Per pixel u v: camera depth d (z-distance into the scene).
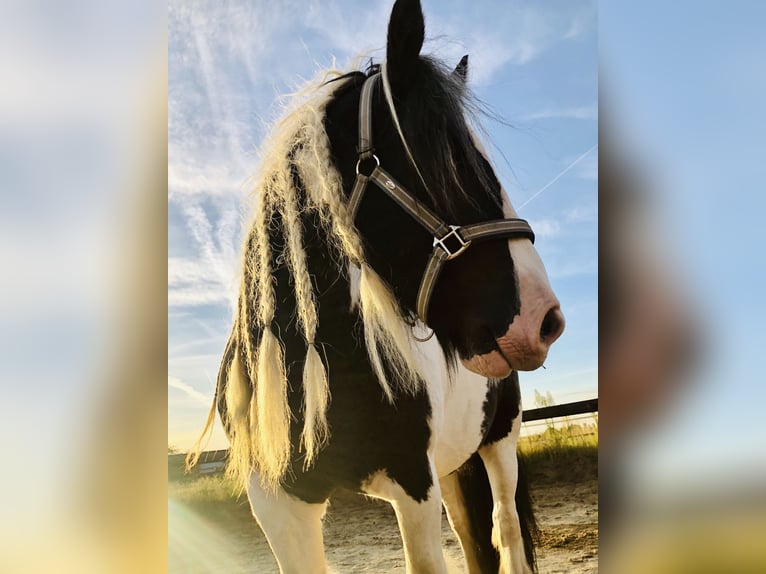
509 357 0.85
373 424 0.96
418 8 0.85
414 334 0.97
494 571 1.35
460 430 1.18
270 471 0.95
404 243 0.88
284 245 0.96
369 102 0.91
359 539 1.28
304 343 0.96
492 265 0.85
